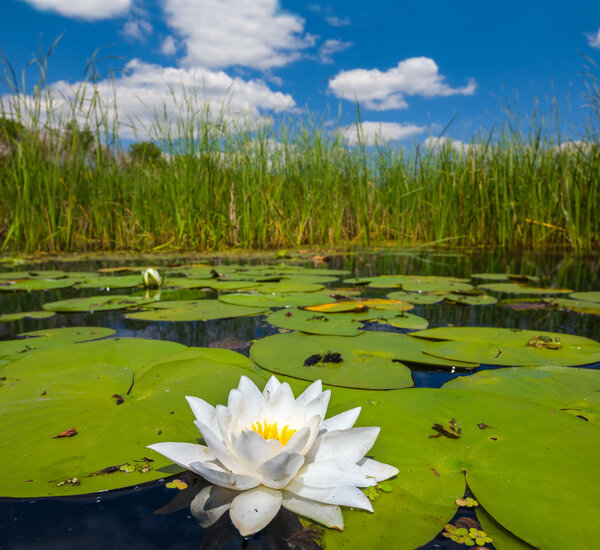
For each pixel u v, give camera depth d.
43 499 0.27
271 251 1.84
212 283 1.00
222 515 0.26
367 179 2.15
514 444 0.32
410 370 0.47
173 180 1.85
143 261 1.48
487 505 0.26
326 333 0.59
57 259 1.51
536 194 1.88
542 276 1.15
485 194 2.01
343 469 0.28
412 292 0.90
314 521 0.25
